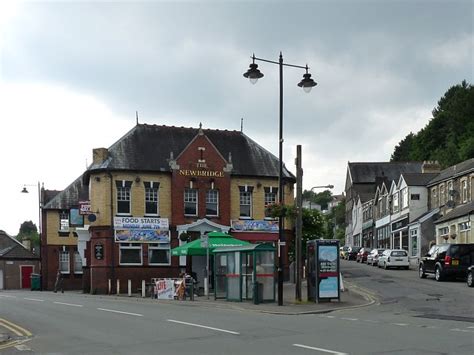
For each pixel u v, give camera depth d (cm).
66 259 5331
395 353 1130
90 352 1265
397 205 6562
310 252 2450
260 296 2411
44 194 5803
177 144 4172
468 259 3338
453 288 2856
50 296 3528
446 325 1591
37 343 1450
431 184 5859
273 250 2450
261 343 1309
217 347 1269
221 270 2812
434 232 5581
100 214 3834
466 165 5288
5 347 1406
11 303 2772
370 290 2891
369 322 1694
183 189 3969
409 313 1981
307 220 4438
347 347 1215
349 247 7225
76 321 1867
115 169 3859
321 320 1772
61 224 5347
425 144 10200
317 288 2380
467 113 9662
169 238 3897
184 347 1284
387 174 9556
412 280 3484
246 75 2345
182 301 2728
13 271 6359
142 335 1496
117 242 3803
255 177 4166
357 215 9200
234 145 4316
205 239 2912
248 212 4141
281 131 2375
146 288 3769
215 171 4041
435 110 11400
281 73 2367
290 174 4309
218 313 2061
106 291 3772
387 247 7025
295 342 1309
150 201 3928
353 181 9506
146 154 4016
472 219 4281
